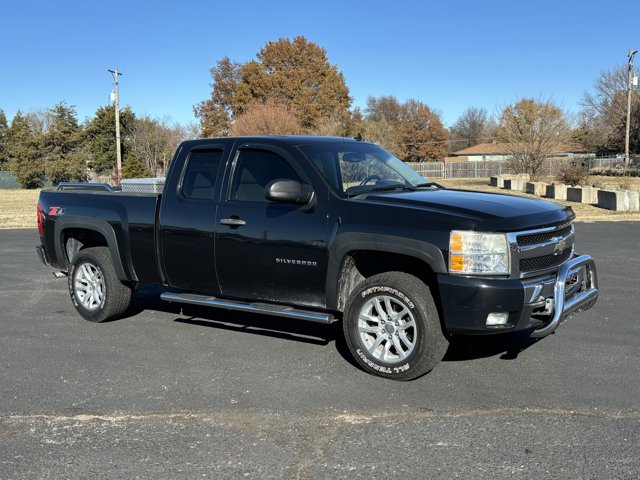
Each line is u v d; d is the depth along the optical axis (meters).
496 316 4.49
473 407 4.30
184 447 3.79
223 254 5.61
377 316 4.94
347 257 5.05
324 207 5.11
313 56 61.50
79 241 7.31
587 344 5.72
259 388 4.75
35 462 3.63
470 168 63.00
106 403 4.51
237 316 6.98
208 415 4.26
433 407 4.32
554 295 4.70
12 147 54.88
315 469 3.47
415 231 4.65
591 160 51.62
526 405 4.32
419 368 4.71
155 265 6.15
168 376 5.05
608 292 7.91
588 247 11.91
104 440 3.90
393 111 95.06
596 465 3.45
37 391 4.77
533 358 5.34
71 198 6.88
